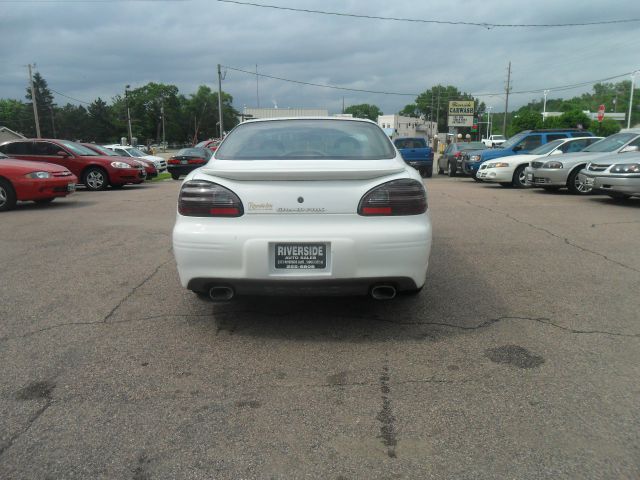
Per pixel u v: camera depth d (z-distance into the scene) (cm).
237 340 355
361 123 432
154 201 1172
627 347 337
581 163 1202
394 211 332
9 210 1000
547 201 1091
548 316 394
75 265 559
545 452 230
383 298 346
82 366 318
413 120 9225
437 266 544
